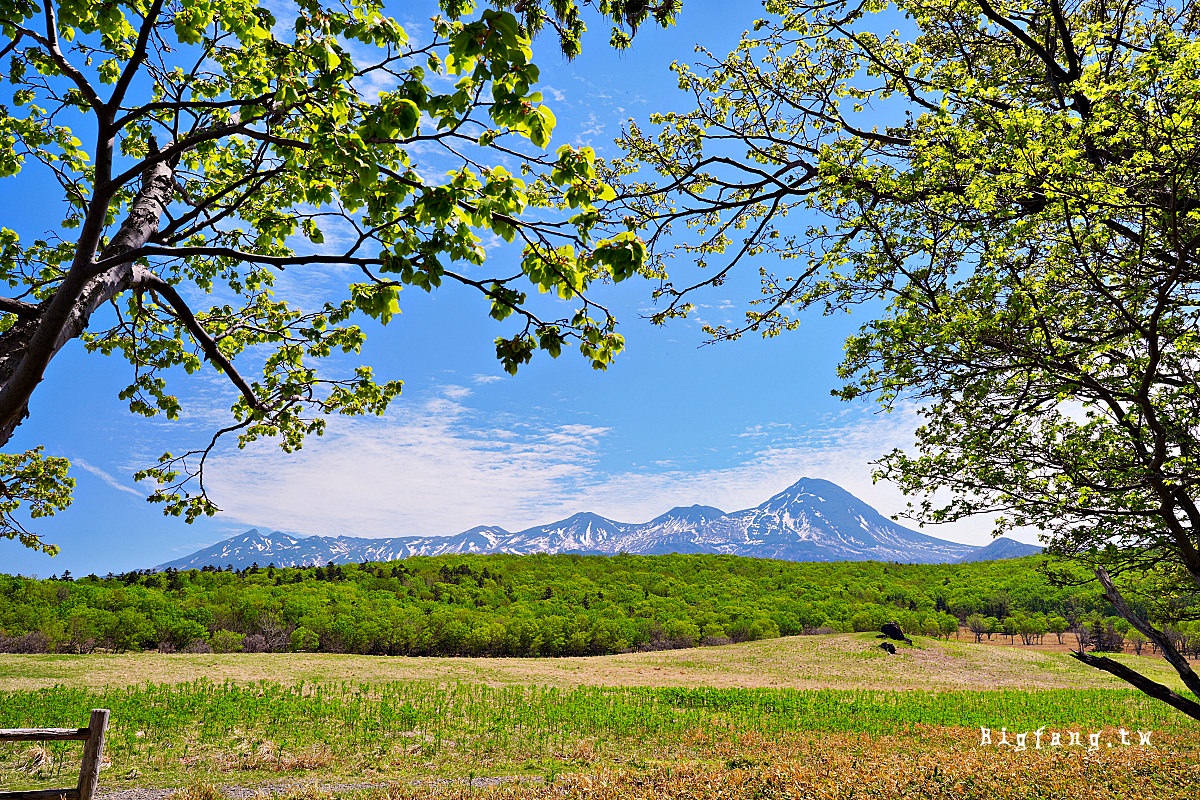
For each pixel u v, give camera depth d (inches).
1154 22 346.9
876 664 2309.3
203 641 2866.6
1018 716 1195.9
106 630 2598.4
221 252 185.9
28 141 316.8
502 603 4798.2
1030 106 307.7
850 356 373.4
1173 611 482.6
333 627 3085.6
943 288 335.3
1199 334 324.8
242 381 305.1
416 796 594.2
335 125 185.5
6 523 488.7
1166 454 315.9
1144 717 1175.6
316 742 825.5
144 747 758.5
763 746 876.6
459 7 186.9
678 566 7017.7
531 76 161.6
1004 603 4749.0
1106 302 320.5
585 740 900.6
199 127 286.5
